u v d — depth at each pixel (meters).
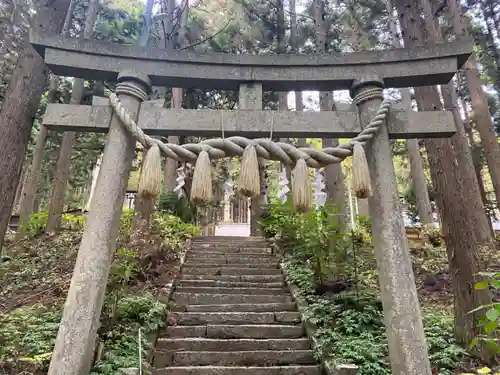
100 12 10.07
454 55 2.56
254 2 10.34
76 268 2.14
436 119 2.51
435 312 4.79
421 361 1.98
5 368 2.93
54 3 3.85
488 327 2.32
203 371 3.47
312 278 5.38
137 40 9.73
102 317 3.70
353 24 9.22
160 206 9.24
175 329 4.22
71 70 2.57
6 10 7.45
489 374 3.10
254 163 2.28
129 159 2.43
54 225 8.83
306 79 2.64
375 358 3.42
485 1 10.45
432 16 7.16
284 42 9.96
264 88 2.76
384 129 2.47
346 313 4.33
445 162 4.25
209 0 11.06
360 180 2.20
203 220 12.14
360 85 2.58
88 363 2.04
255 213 9.56
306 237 5.66
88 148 10.27
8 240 8.70
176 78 2.63
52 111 2.47
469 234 3.94
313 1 9.43
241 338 4.23
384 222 2.28
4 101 3.41
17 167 3.29
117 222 2.30
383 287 2.19
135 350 3.45
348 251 5.81
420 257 7.53
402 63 2.61
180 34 9.81
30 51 3.60
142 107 2.53
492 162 8.95
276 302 5.11
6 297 5.38
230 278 5.86
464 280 3.79
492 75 10.78
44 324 3.75
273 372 3.52
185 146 2.34
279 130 2.48
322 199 2.46
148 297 4.47
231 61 2.66
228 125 2.47
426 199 9.91
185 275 5.92
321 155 2.34
